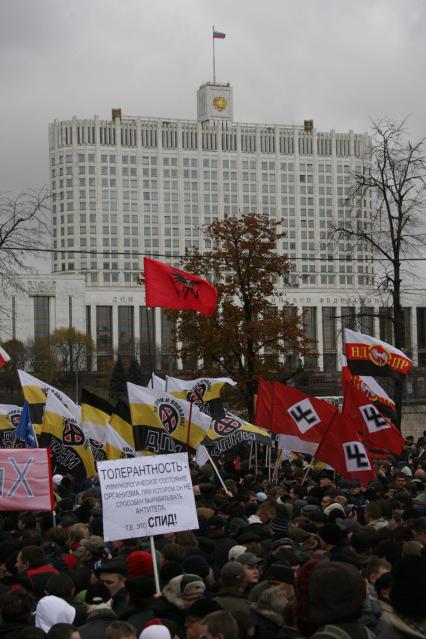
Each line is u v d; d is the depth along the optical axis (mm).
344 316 63031
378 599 14922
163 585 17562
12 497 21906
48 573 17438
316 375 181375
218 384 37688
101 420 33625
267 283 66062
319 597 8969
